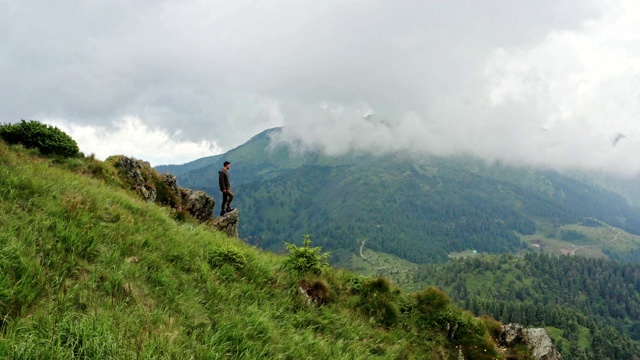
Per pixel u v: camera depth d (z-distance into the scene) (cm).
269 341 738
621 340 18725
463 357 1117
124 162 2044
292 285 1106
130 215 1059
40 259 659
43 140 1702
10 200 820
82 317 567
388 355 942
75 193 999
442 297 1270
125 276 739
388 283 1273
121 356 501
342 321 1021
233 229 2069
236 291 902
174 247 982
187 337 642
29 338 477
